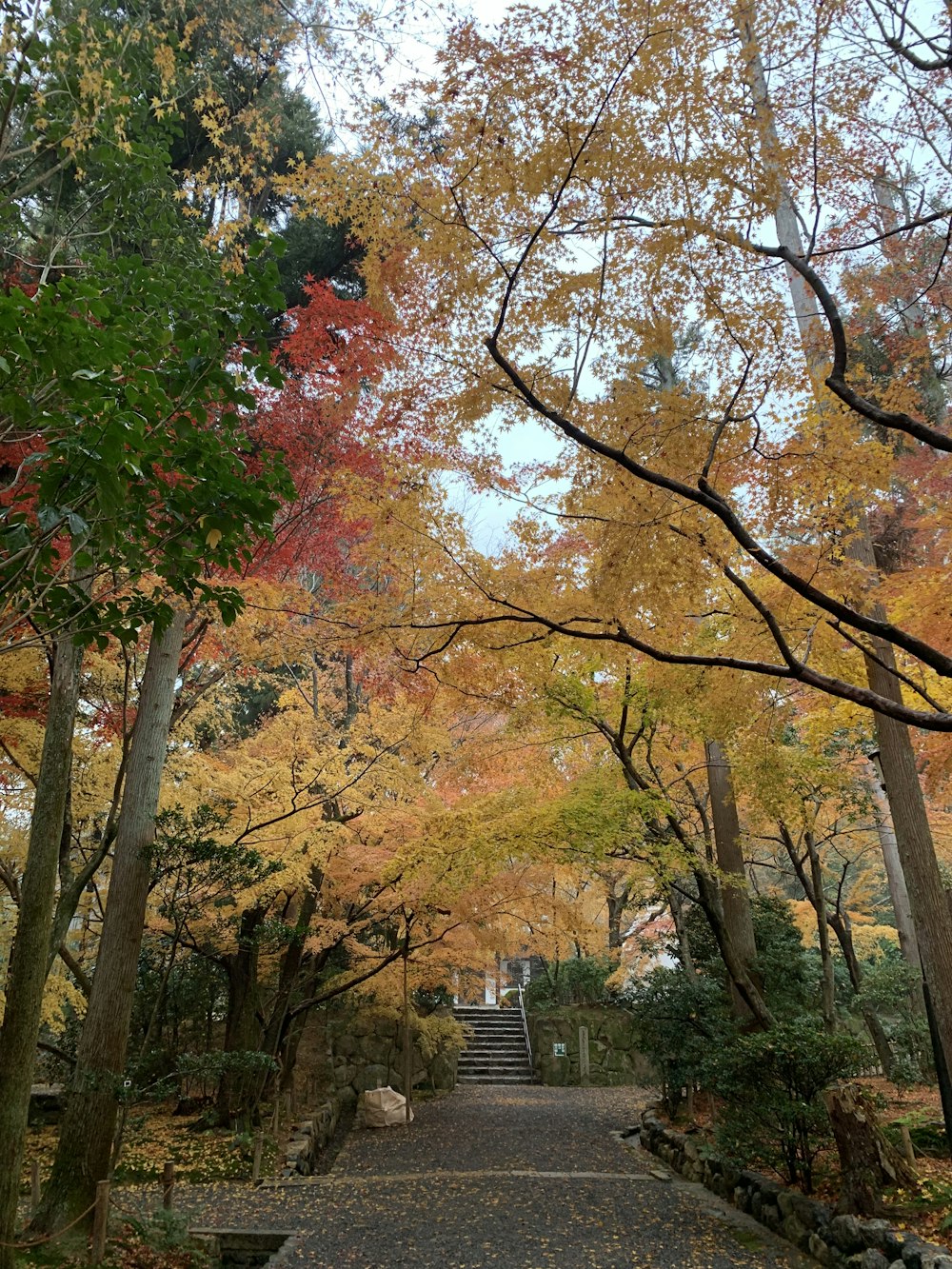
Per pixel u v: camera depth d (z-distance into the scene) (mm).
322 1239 6500
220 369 3592
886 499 5145
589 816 8016
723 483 4730
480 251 4336
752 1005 8391
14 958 5320
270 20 4559
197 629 7773
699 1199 7531
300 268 8555
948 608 5816
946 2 4012
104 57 4047
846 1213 5648
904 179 4879
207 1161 9000
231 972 11023
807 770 8352
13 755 7738
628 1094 15391
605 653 5910
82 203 5020
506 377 4641
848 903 15938
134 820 6992
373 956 12133
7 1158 4914
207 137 7203
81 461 2912
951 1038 6160
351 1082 14484
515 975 27109
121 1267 5391
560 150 4023
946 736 7207
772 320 4332
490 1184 8258
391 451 5664
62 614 3598
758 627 5730
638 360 4754
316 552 7062
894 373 5461
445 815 8766
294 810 8961
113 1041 6359
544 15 3834
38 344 2752
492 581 5395
